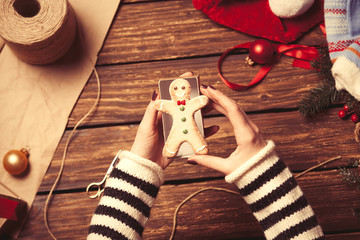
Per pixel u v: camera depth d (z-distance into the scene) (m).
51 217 0.96
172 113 0.70
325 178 0.95
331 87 0.90
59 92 0.98
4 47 0.99
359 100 0.84
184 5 1.00
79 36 0.99
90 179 0.97
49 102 0.98
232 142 0.96
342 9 0.86
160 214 0.96
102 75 0.99
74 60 0.99
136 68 0.99
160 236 0.96
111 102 0.99
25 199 0.96
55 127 0.98
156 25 1.00
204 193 0.96
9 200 0.89
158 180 0.69
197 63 0.99
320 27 0.97
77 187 0.97
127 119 0.98
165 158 0.74
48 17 0.88
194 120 0.70
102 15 0.99
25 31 0.88
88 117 0.98
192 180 0.96
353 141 0.96
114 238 0.65
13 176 0.96
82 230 0.96
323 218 0.94
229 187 0.96
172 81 0.71
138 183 0.67
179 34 1.00
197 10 1.00
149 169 0.68
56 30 0.88
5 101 0.98
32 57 0.93
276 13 0.94
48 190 0.97
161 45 1.00
